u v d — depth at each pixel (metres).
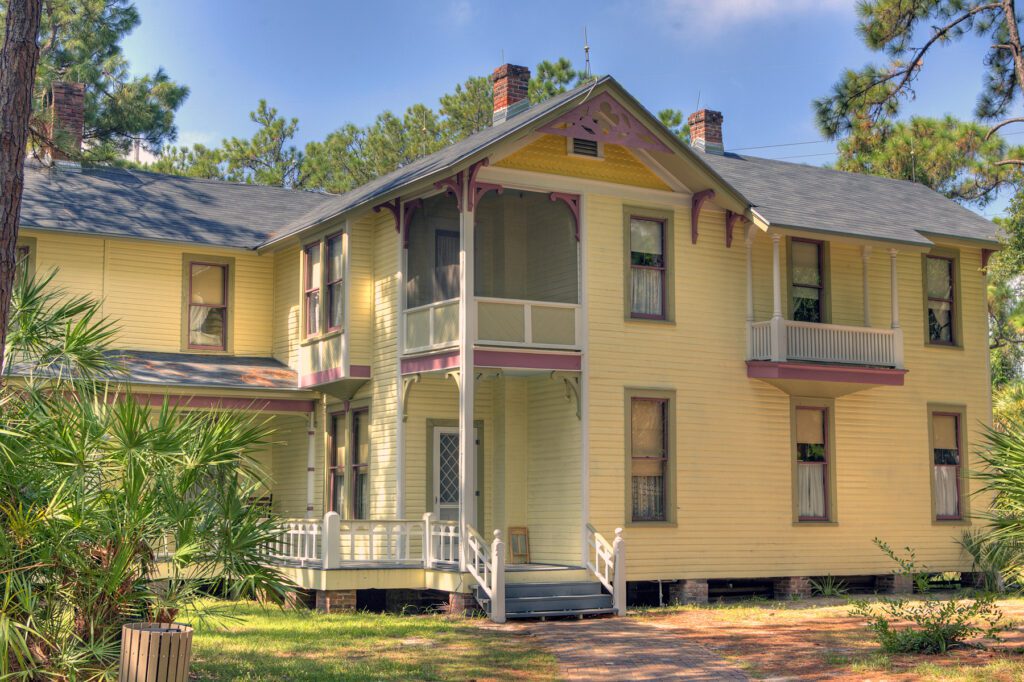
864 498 23.72
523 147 20.70
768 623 18.25
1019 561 15.16
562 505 21.28
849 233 22.56
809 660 14.66
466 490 19.45
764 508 22.50
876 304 24.48
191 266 25.86
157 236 24.92
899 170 39.53
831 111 26.72
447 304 20.47
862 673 13.66
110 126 38.78
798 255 23.81
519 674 13.85
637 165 22.05
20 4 12.27
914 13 25.39
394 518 21.52
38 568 11.34
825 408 23.61
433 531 20.20
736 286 22.86
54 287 24.12
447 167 19.75
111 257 24.89
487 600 18.88
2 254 11.93
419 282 22.17
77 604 11.55
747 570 22.11
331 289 23.50
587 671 14.09
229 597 20.52
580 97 20.23
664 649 15.70
